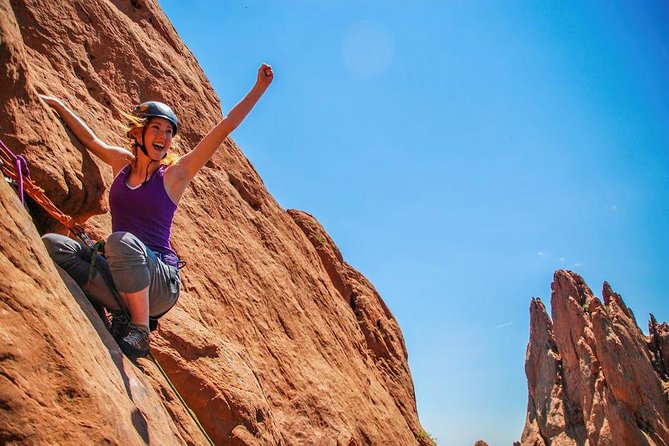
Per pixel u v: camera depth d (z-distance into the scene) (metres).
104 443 3.16
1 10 4.82
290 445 10.91
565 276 72.75
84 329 3.69
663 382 59.88
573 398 66.75
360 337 20.58
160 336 7.68
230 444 7.52
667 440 54.25
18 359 2.90
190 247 10.97
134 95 11.14
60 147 5.76
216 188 13.58
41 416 2.88
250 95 4.93
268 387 11.28
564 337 70.06
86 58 9.94
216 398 7.56
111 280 4.64
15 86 5.17
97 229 7.45
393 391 21.73
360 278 26.44
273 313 13.05
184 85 13.35
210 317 10.20
